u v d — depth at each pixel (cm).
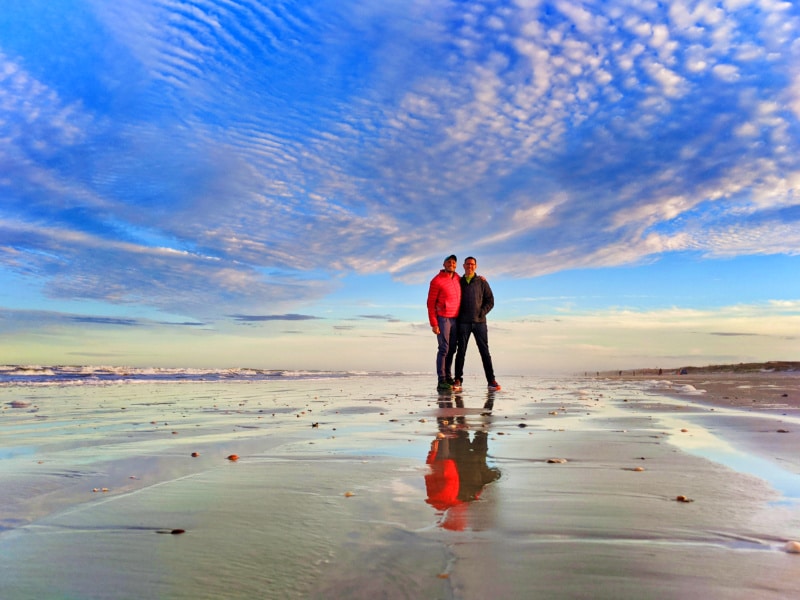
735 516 185
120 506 197
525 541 158
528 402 704
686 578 131
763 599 120
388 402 725
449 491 221
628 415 519
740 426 427
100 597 122
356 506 198
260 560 143
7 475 253
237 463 283
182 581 130
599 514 187
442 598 119
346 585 127
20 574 135
